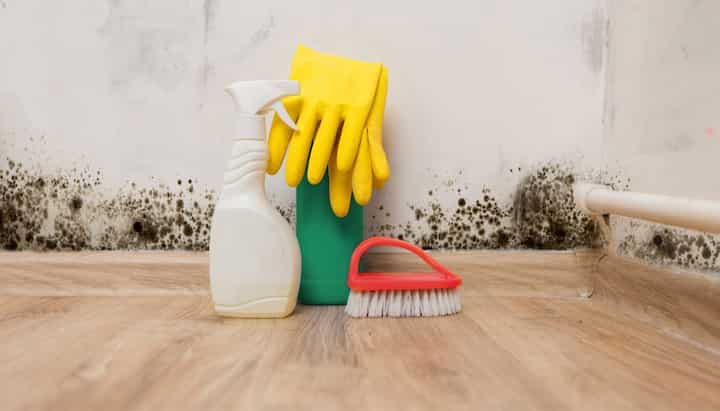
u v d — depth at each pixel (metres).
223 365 0.58
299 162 0.79
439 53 0.96
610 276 0.89
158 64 0.96
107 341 0.67
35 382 0.53
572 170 0.96
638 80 0.83
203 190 0.97
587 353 0.62
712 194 0.62
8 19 0.96
